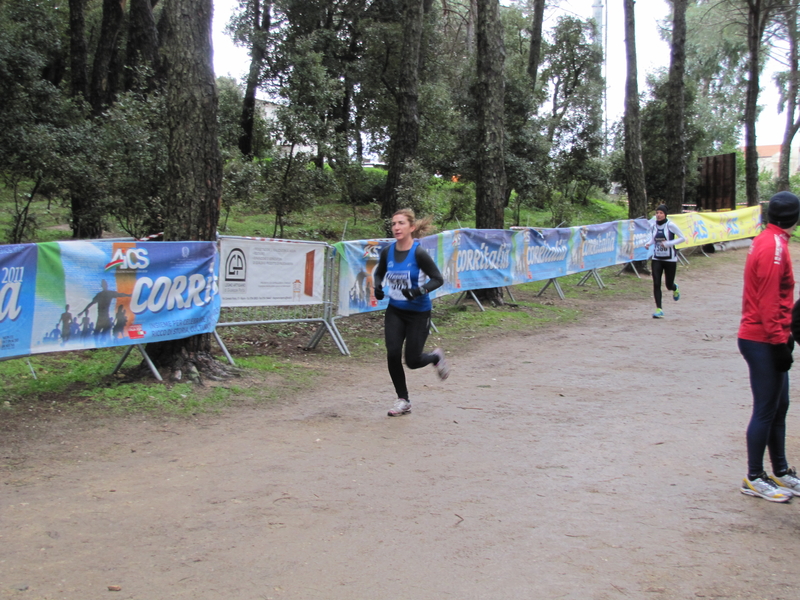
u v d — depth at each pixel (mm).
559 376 7293
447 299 12445
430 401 6191
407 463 4469
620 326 10688
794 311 3527
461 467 4402
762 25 25547
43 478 4043
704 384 6895
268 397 6125
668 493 3986
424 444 4887
